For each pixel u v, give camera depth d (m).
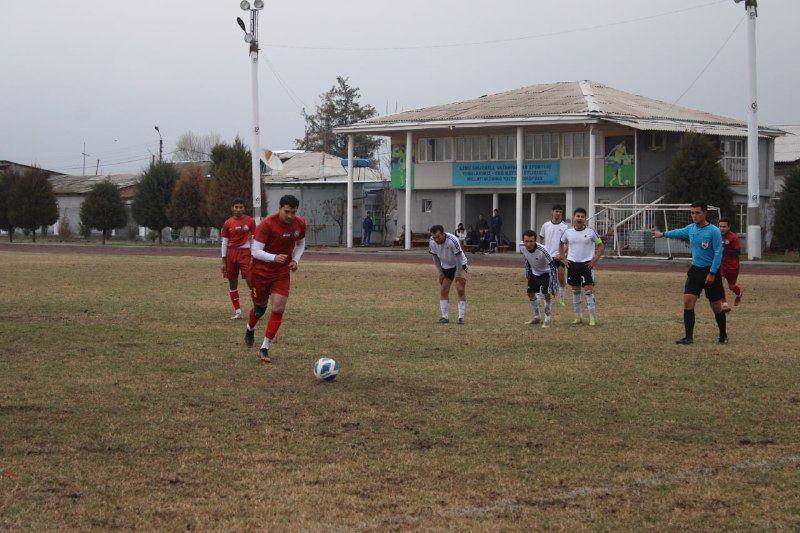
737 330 16.27
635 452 8.13
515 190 54.59
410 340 14.79
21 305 19.59
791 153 61.69
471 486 7.17
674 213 44.28
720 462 7.83
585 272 17.06
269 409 9.68
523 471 7.55
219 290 23.83
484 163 55.19
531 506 6.72
